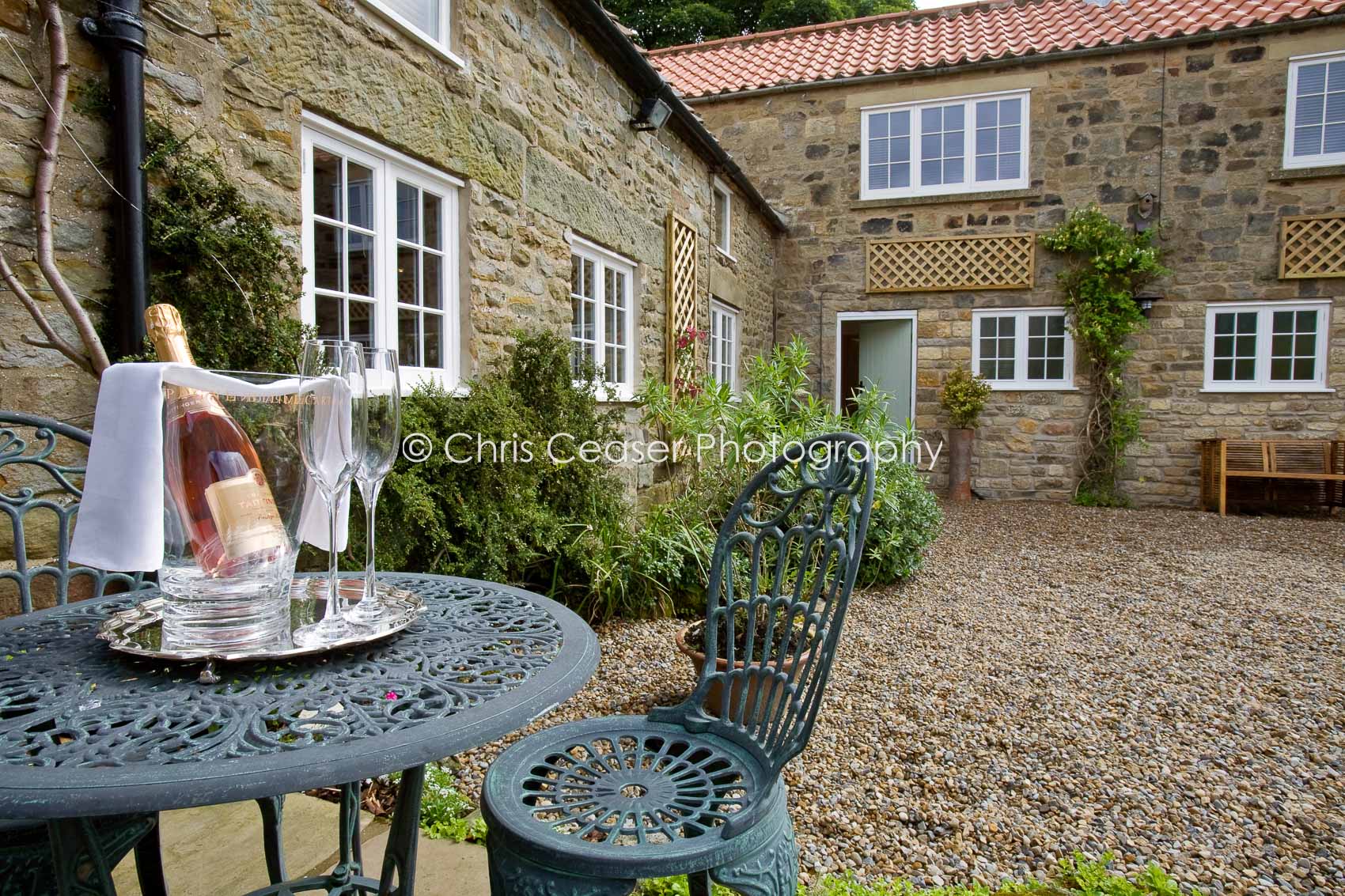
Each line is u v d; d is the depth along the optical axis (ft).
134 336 7.07
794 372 20.59
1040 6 31.76
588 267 16.75
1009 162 28.25
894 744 8.40
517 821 3.78
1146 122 26.58
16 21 6.47
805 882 5.98
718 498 15.24
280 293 8.20
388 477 8.89
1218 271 26.37
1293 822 6.83
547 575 12.49
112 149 7.04
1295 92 25.25
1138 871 6.03
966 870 6.17
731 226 25.88
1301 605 14.24
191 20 7.66
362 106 9.78
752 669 4.64
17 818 2.33
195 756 2.62
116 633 3.59
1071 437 28.25
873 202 29.40
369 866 5.66
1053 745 8.36
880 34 32.89
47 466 5.54
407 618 3.94
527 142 13.48
